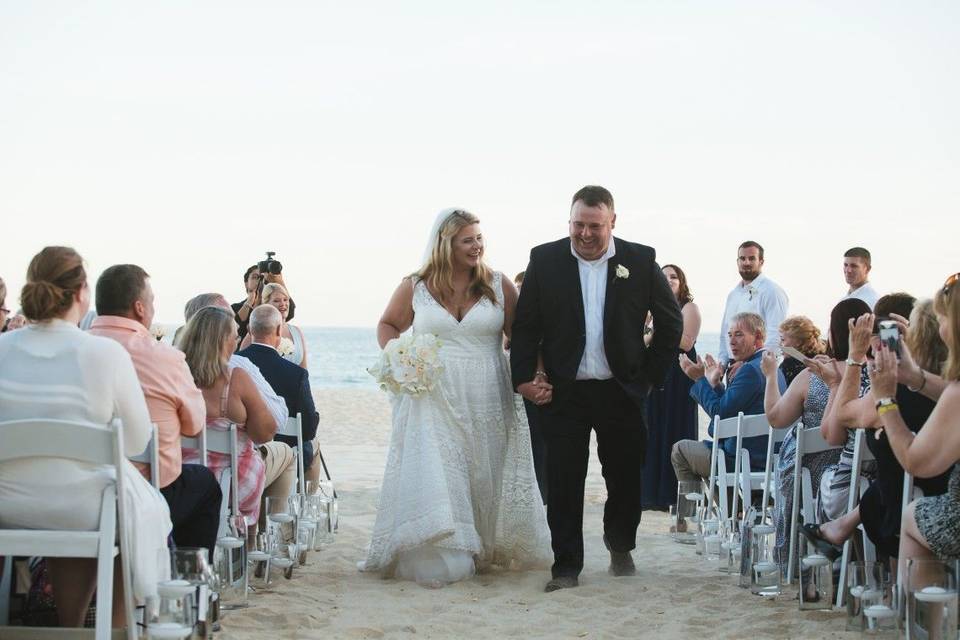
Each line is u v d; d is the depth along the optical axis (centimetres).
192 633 429
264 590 619
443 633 538
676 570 702
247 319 992
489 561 693
